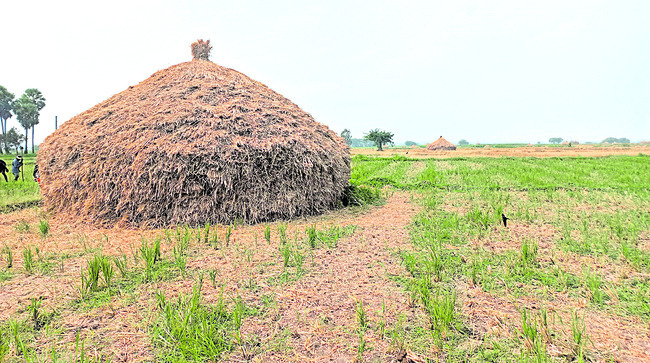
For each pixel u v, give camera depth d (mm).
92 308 3236
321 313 3135
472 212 7664
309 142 7938
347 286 3744
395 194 11156
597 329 2834
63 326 2908
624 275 3871
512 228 6266
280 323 2957
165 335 2756
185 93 8219
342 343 2658
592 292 3410
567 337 2697
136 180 6598
